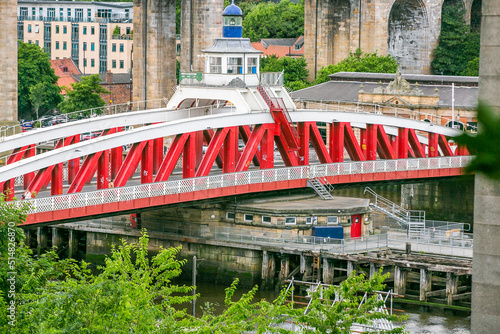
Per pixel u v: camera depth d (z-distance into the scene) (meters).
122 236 115.50
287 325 74.88
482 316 37.62
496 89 35.75
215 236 109.19
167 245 111.81
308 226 108.19
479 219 37.41
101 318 52.50
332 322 50.41
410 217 126.19
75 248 120.56
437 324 92.69
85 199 91.25
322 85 197.75
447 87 182.25
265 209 107.38
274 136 115.50
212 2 187.88
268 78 119.56
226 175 105.38
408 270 101.00
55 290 55.88
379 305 51.34
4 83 157.00
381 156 133.88
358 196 158.00
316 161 150.75
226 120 108.06
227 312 53.56
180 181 100.12
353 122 123.44
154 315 54.84
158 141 107.75
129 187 95.19
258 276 107.00
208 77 119.31
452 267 98.06
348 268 102.50
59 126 108.62
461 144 26.41
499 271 37.16
